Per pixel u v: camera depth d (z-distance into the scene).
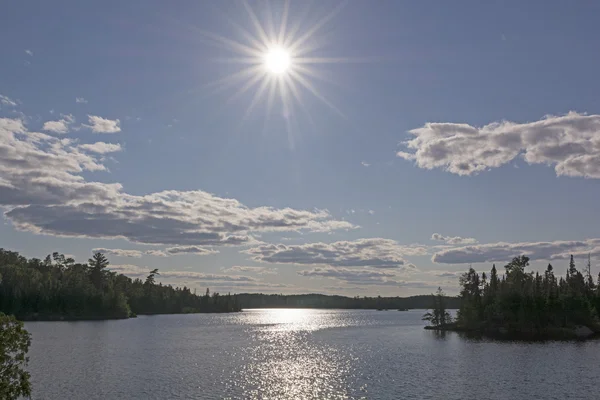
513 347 146.00
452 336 189.38
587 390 79.75
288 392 78.06
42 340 162.50
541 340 169.75
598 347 145.00
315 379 89.88
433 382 86.50
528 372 97.31
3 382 41.28
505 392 78.19
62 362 110.88
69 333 191.25
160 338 177.00
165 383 85.38
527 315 198.25
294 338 185.00
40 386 82.19
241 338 183.25
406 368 103.38
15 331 42.56
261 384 84.69
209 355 127.38
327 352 135.50
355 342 166.50
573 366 105.50
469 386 82.75
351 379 89.75
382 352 134.88
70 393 77.00
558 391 78.94
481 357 121.88
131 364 108.75
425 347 147.62
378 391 78.81
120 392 77.75
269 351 138.00
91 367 103.50
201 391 78.69
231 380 88.62
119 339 169.62
